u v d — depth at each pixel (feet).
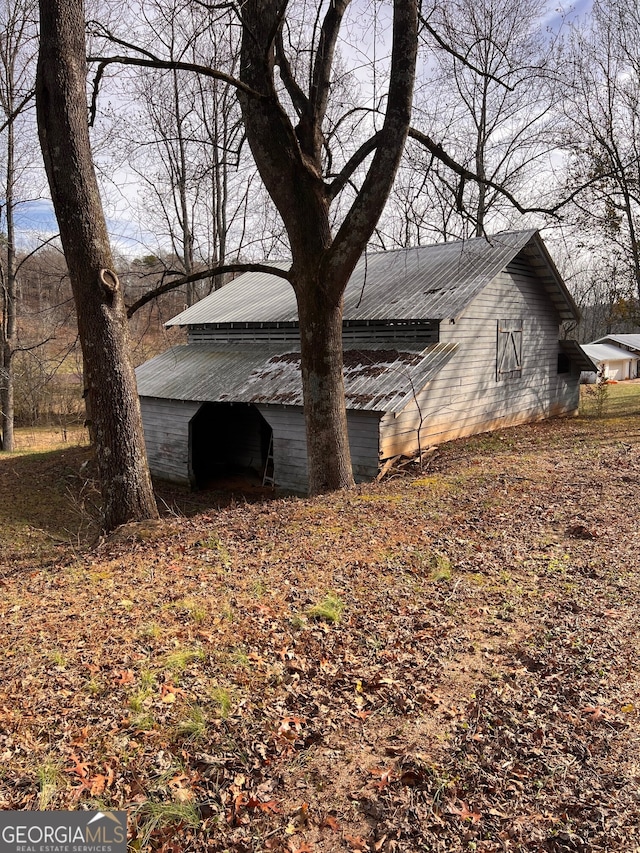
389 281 54.13
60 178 23.62
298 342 56.49
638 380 138.51
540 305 61.93
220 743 11.21
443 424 48.14
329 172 33.73
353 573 19.25
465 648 14.80
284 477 47.21
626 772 10.40
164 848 9.11
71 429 93.09
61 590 18.78
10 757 10.75
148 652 14.28
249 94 27.53
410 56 26.61
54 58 22.90
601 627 15.56
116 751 10.92
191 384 55.26
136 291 78.69
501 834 9.29
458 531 23.43
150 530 24.29
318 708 12.38
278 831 9.48
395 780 10.43
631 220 68.95
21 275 75.41
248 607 16.66
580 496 28.09
